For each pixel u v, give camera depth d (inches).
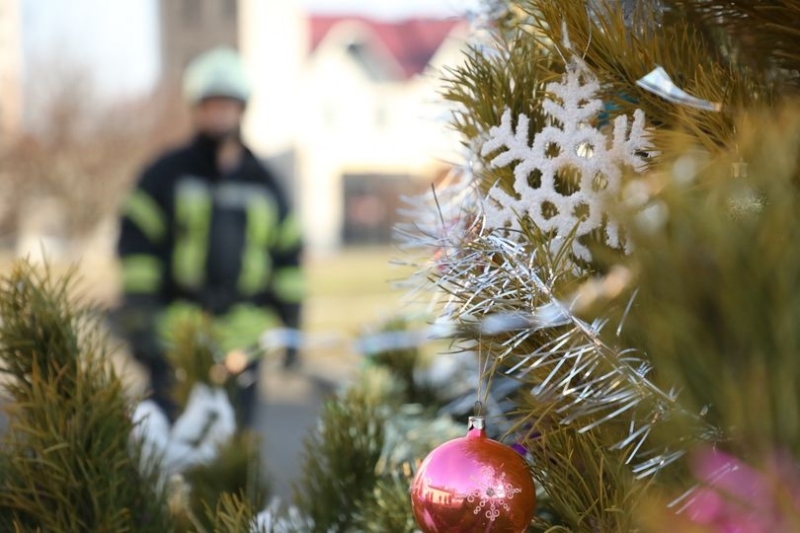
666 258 24.6
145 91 715.4
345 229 1251.2
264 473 52.3
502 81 36.6
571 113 33.7
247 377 83.5
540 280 31.9
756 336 23.8
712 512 25.6
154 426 54.5
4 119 662.5
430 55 1275.8
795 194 24.5
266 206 147.9
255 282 146.1
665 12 36.4
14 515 39.1
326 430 45.7
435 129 43.6
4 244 681.6
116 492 40.1
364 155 1250.0
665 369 25.0
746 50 36.7
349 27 1239.5
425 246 37.1
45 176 652.7
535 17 35.4
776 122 26.7
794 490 24.0
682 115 32.4
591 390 30.9
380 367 55.6
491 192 34.1
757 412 23.8
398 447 47.2
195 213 144.1
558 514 33.9
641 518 27.9
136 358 125.5
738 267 23.9
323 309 524.1
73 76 675.4
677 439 26.3
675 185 25.3
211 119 147.0
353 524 44.1
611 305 30.2
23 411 40.4
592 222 33.2
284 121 1243.8
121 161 673.6
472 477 33.1
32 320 41.5
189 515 41.5
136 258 140.9
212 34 1239.5
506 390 40.2
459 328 34.2
